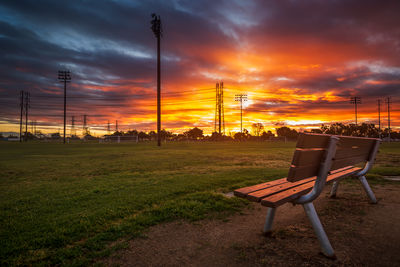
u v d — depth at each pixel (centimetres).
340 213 341
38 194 472
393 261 207
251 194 238
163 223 306
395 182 554
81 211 353
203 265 204
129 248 237
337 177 328
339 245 241
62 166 966
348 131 7494
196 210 349
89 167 926
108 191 484
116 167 914
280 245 242
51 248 238
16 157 1463
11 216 334
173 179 607
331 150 232
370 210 353
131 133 8888
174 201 395
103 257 219
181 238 261
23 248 236
